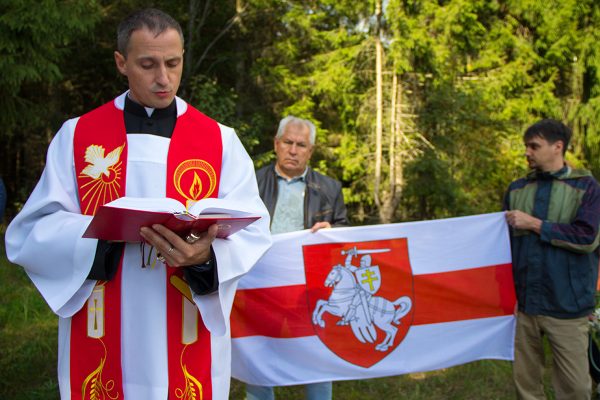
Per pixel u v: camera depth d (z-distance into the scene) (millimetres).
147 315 1877
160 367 1878
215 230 1724
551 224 3100
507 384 4418
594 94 15695
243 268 1944
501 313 3422
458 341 3400
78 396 1895
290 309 3264
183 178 1979
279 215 3393
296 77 13836
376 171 12047
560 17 14469
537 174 3295
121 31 1846
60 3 9328
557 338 3100
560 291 3086
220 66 14383
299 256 3289
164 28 1813
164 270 1902
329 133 14258
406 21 11750
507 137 13219
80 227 1842
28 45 8992
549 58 15047
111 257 1867
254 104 14359
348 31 13789
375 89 12664
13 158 14891
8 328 5539
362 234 3350
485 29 13375
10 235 1934
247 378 3223
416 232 3412
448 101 12148
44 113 11539
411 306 3375
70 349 1907
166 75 1840
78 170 1947
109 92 14297
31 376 4348
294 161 3314
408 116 12203
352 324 3322
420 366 3352
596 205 3061
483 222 3434
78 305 1871
